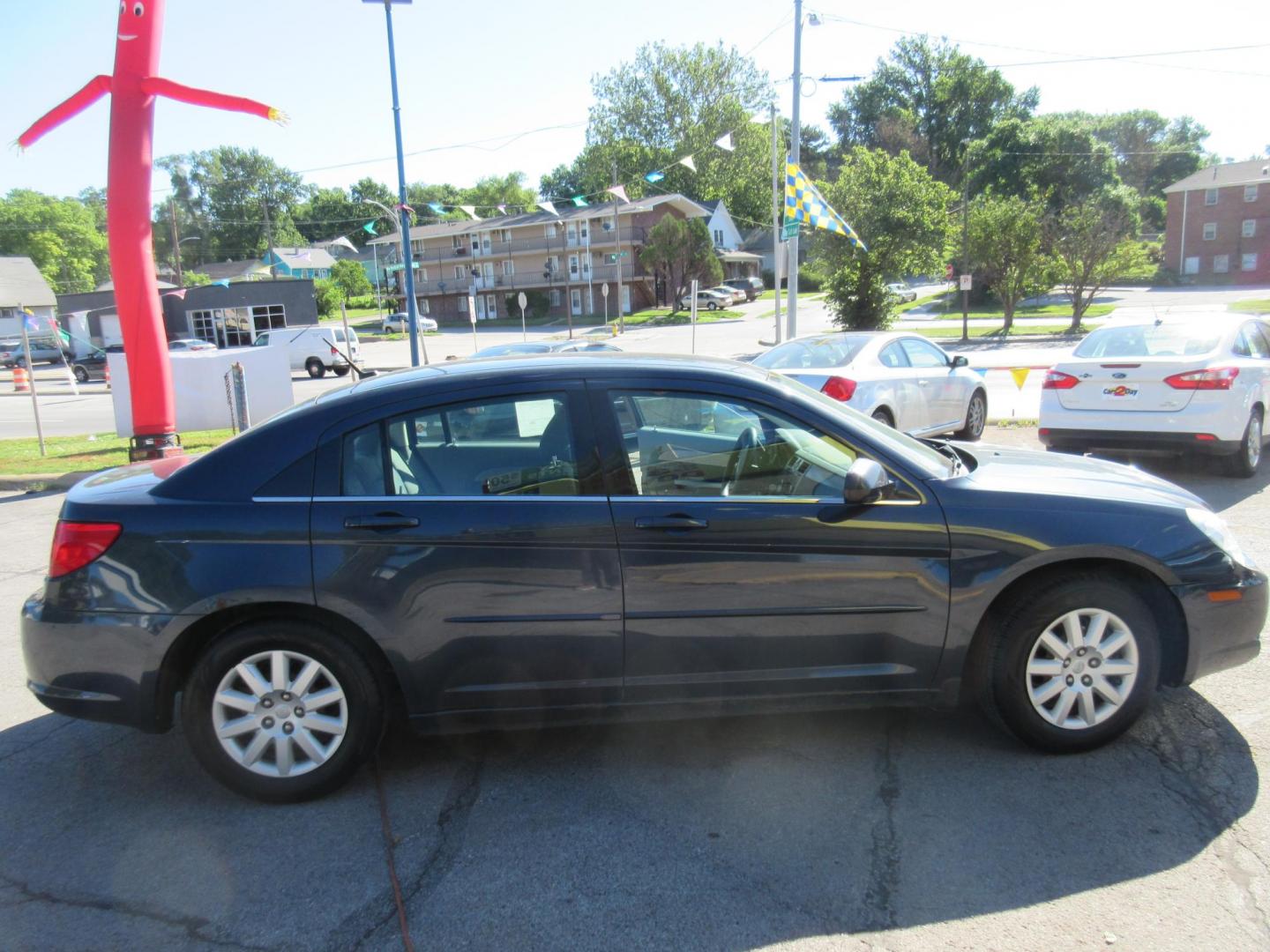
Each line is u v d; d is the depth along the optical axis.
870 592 3.34
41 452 14.15
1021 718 3.43
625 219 62.41
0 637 5.43
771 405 3.47
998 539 3.32
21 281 58.22
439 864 2.93
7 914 2.73
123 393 16.42
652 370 3.48
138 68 10.42
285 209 85.50
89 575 3.23
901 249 31.83
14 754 3.85
